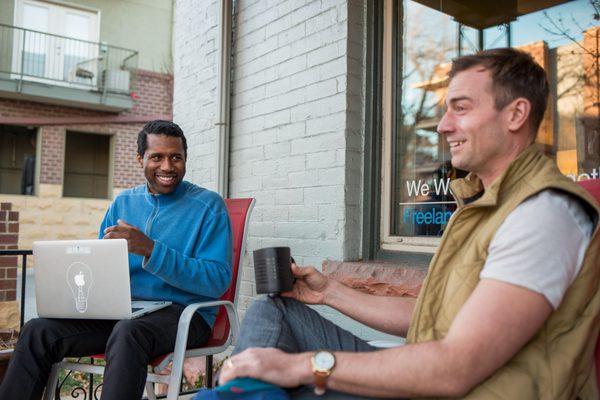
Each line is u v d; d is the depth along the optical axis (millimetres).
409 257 2699
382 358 1004
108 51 12516
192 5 4285
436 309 1142
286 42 3264
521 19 2795
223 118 3668
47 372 1974
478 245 1090
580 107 2623
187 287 2068
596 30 2576
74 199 12062
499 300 952
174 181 2316
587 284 1024
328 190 2926
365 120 2895
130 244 1947
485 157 1175
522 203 1029
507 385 999
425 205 2736
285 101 3250
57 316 1982
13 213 4465
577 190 1013
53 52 12055
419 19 2920
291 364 1041
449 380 957
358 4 2910
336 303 1503
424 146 2840
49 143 11906
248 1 3615
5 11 11656
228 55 3699
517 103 1138
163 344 1926
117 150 12648
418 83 2900
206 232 2230
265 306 1338
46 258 1960
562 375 1009
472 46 2906
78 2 12281
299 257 3088
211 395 1005
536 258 958
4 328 4355
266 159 3381
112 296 1901
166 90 13133
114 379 1753
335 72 2920
